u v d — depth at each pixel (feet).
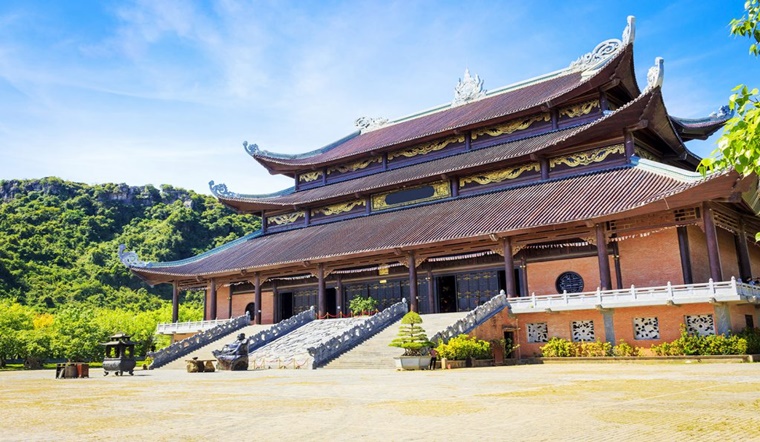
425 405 50.34
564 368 104.12
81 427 41.98
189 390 73.82
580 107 182.09
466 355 114.21
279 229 228.43
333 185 228.43
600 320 130.00
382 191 201.36
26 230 470.39
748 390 57.98
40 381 102.17
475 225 150.92
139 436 37.27
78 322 239.50
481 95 232.12
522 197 160.45
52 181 596.70
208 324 191.93
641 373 85.87
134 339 265.13
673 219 130.62
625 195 136.15
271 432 37.88
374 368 113.09
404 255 161.99
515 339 138.41
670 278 139.64
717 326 116.16
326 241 185.16
